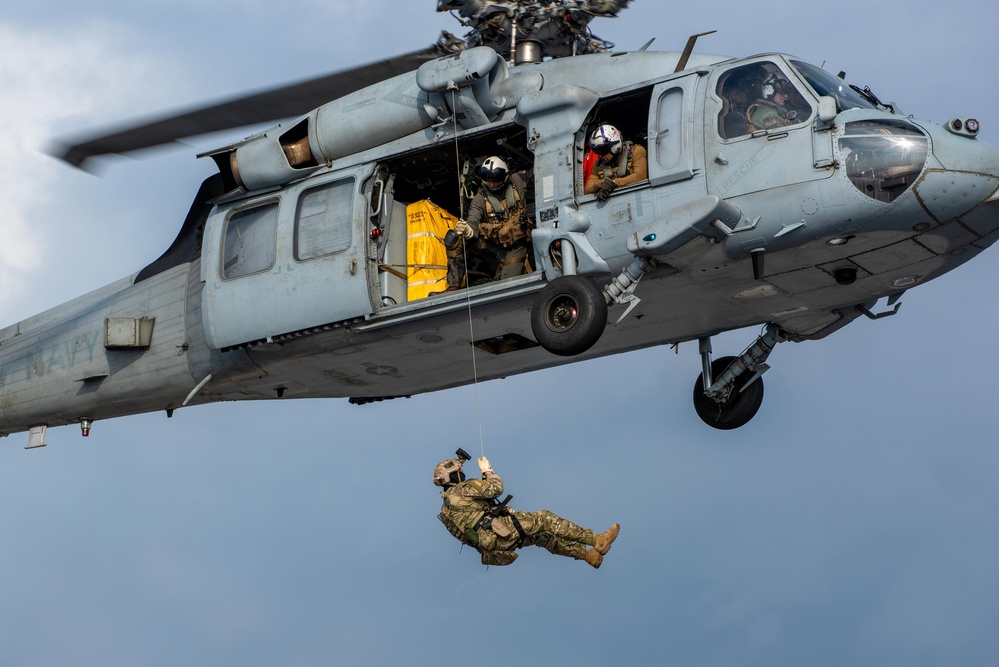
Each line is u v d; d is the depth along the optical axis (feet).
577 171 112.16
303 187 125.49
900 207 103.35
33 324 159.33
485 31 126.41
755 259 107.65
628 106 115.55
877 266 110.63
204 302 129.59
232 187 131.54
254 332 126.93
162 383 144.15
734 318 122.83
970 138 105.29
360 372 133.39
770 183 104.94
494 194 117.91
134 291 147.84
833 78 111.04
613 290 108.47
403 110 120.16
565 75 116.26
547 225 111.96
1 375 158.81
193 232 144.15
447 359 129.59
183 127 125.49
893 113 109.40
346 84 128.16
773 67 108.37
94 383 149.69
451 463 105.81
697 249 107.86
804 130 104.88
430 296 118.01
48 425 159.94
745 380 135.44
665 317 121.60
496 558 102.99
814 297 116.98
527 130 114.32
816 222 104.53
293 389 140.15
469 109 116.37
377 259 121.70
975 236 107.76
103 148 124.47
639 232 106.01
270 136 126.31
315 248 123.44
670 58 113.39
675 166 107.34
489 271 124.47
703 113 108.06
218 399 145.69
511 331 121.90
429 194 128.67
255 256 127.24
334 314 122.01
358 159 123.34
